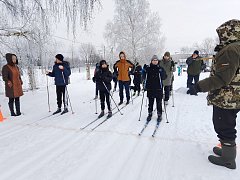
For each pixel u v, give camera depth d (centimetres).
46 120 578
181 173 299
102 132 471
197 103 749
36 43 905
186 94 941
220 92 288
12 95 613
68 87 1315
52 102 836
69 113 650
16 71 627
